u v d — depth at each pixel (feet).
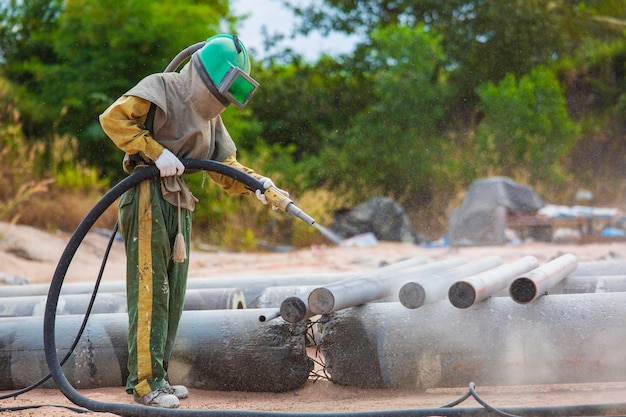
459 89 142.41
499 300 24.49
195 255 83.71
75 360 25.54
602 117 145.69
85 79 103.91
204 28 107.14
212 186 100.78
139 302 23.34
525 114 130.41
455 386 24.32
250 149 127.95
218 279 35.47
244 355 24.94
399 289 26.30
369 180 129.08
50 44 111.75
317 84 147.33
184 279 24.47
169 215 23.72
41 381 24.47
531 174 129.29
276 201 23.63
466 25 149.48
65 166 90.99
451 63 146.92
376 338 24.35
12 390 26.04
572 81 148.87
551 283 24.91
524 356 23.62
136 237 23.45
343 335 24.66
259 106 143.02
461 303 23.20
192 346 25.17
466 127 139.54
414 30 138.72
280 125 142.20
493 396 23.85
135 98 23.18
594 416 20.07
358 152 129.80
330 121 144.05
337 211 107.76
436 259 71.41
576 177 136.56
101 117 23.31
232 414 20.85
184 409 21.70
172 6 107.45
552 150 130.31
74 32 105.91
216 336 25.20
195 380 25.45
